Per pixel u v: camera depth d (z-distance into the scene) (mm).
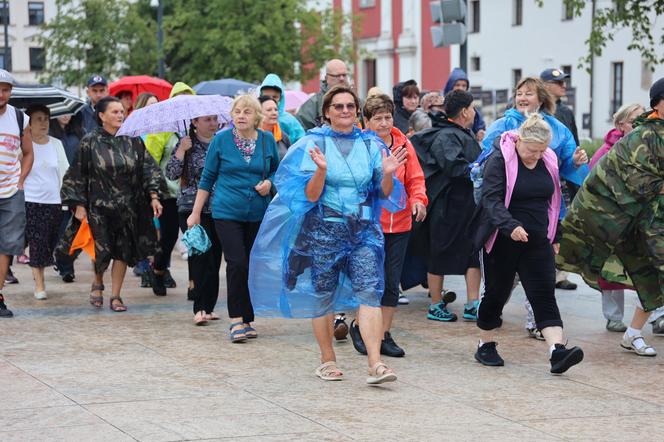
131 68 42438
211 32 47375
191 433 6711
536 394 7891
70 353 9289
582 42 53250
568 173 10172
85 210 11586
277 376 8438
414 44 62469
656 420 7180
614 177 9086
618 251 9312
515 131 8703
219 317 11211
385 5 63938
